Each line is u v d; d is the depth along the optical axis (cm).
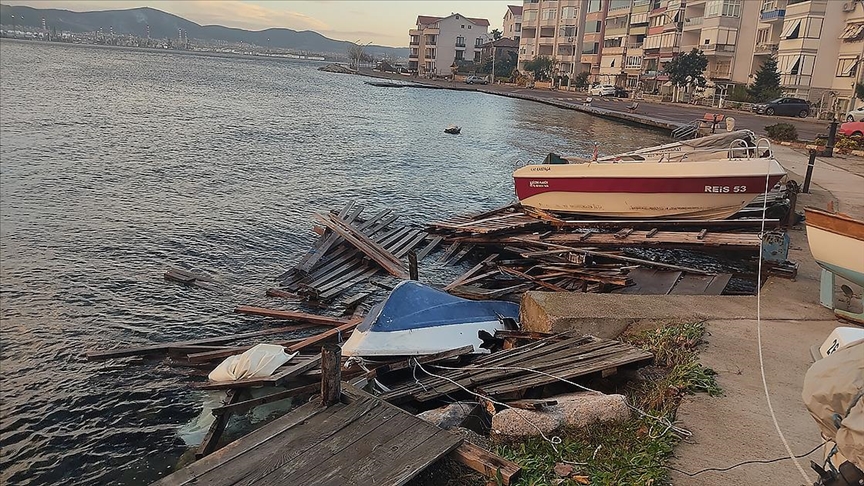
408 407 614
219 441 662
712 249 1305
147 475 683
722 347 679
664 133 3966
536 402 544
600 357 646
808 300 860
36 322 1037
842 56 4966
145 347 926
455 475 466
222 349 900
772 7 5681
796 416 532
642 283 1116
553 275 1195
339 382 536
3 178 2033
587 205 1606
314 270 1288
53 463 701
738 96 5353
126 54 16875
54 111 3859
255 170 2469
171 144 2952
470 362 738
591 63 8681
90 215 1681
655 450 473
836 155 2566
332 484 426
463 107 5962
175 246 1470
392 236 1530
